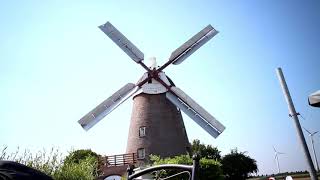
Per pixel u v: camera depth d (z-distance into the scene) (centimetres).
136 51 2525
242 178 4872
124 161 2438
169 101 2550
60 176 895
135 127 2505
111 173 2395
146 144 2408
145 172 251
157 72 2534
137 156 2402
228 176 4803
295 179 3878
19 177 171
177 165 224
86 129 2222
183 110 2352
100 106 2312
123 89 2455
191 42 2552
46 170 868
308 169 588
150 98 2525
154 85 2506
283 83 659
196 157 211
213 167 1794
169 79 2584
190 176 209
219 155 5000
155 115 2478
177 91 2419
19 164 185
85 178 969
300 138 610
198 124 2275
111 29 2480
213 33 2592
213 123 2238
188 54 2562
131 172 272
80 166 1005
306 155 596
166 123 2466
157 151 2375
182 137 2505
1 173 169
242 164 4828
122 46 2502
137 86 2523
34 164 854
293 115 631
